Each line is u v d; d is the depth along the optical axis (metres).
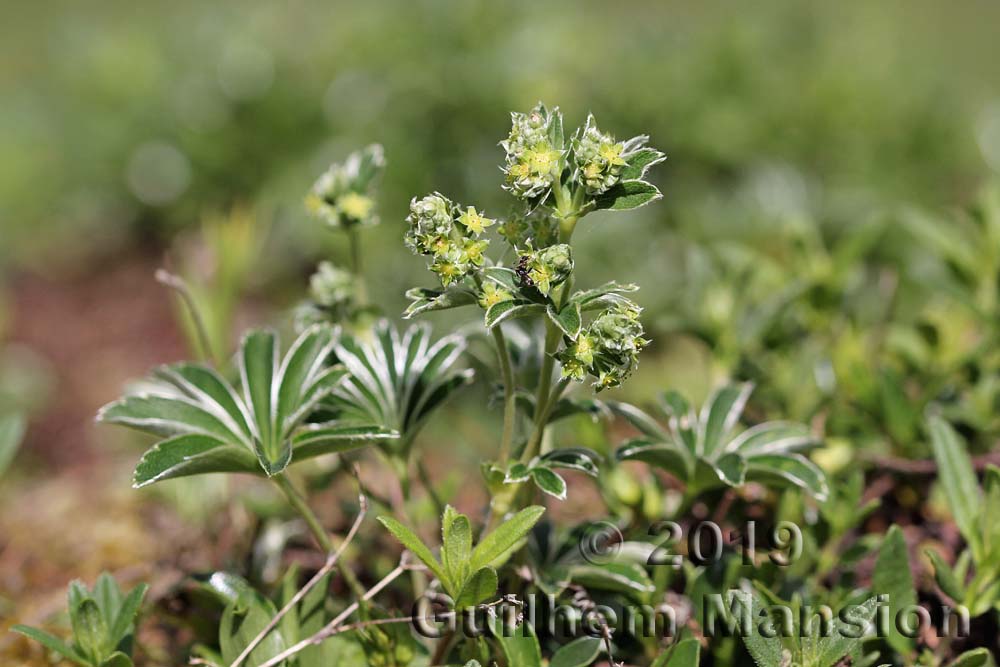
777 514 0.37
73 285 0.80
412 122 0.73
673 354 0.57
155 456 0.33
